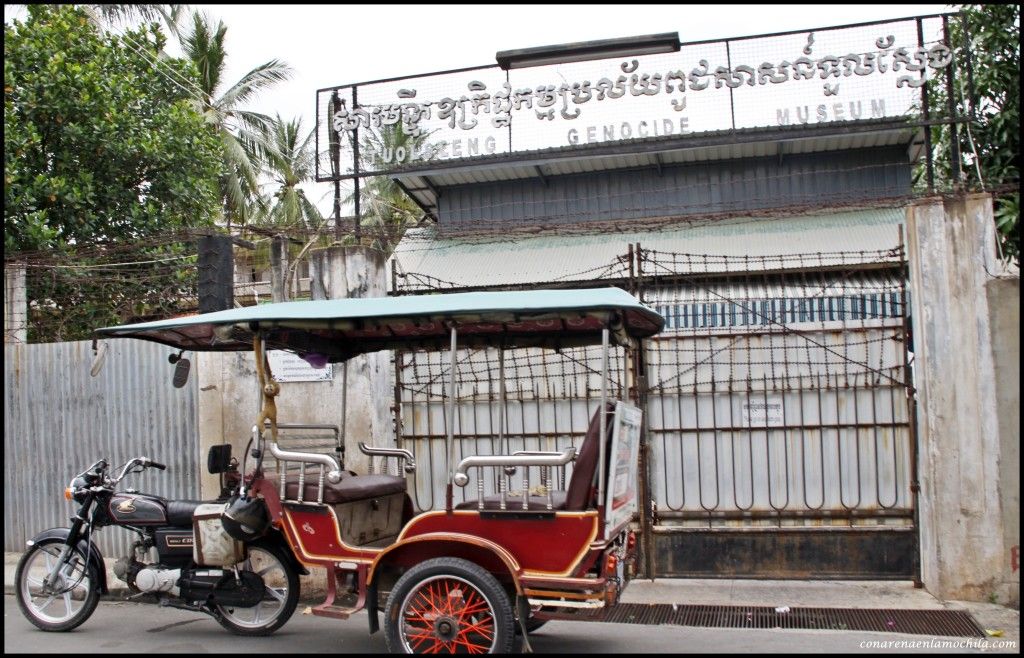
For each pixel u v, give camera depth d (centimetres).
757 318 796
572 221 1227
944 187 856
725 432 791
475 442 834
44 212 1046
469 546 567
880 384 768
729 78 1080
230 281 884
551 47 1102
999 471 706
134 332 645
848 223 1091
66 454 926
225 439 854
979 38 936
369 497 634
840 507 769
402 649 553
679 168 1212
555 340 666
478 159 1180
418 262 1164
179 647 624
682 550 790
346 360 717
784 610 696
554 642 629
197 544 649
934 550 716
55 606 763
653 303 816
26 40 1108
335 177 1066
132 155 1162
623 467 582
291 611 653
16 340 996
